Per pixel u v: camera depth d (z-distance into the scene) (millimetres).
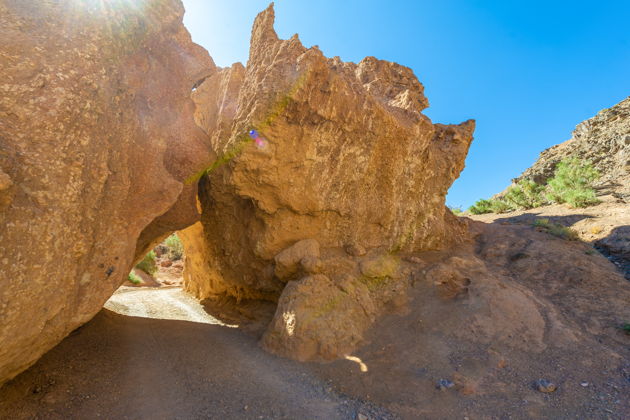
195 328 8523
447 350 6500
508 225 14477
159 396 5020
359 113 7973
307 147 7684
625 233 11656
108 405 4645
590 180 22406
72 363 5578
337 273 8055
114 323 8141
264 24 8570
